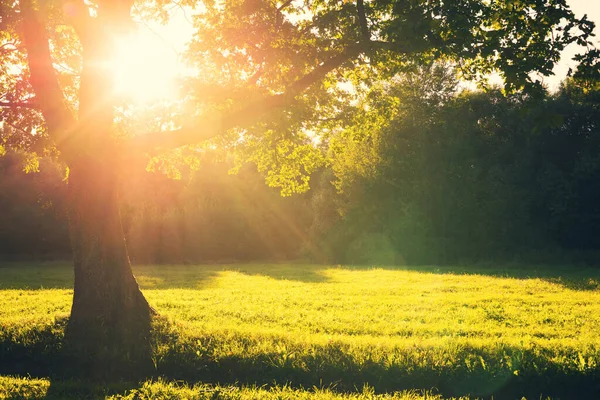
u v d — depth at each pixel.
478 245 47.69
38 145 14.86
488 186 48.59
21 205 58.06
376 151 51.66
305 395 8.06
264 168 16.36
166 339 11.20
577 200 46.09
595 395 8.62
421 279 29.48
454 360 9.34
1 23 12.48
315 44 12.89
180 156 15.11
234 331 11.88
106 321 11.81
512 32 10.80
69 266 49.09
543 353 9.80
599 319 15.06
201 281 30.56
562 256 44.06
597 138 47.75
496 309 17.27
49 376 9.75
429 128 49.78
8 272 39.59
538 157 49.69
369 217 51.47
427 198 48.50
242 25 13.05
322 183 58.00
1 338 11.29
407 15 10.74
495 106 51.28
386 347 10.24
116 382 9.34
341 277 32.28
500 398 8.53
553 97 50.47
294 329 13.33
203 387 8.76
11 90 15.38
